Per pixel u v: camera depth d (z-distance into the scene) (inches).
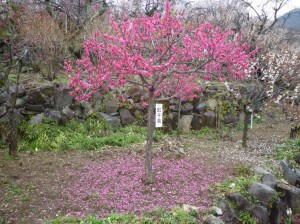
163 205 164.9
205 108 380.2
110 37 161.5
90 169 214.1
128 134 296.7
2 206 158.9
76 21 438.9
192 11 567.8
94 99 313.7
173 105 355.9
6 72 245.9
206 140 328.2
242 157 264.5
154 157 244.8
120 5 485.1
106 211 156.5
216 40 159.0
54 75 341.7
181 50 174.6
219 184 192.9
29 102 287.9
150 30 166.4
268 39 518.6
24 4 390.9
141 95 335.0
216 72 184.4
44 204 162.6
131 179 198.5
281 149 294.2
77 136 277.1
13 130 228.7
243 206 176.1
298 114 321.4
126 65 152.2
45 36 322.3
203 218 153.3
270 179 205.9
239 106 413.7
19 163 220.8
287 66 317.1
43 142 263.0
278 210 192.1
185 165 229.1
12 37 237.0
